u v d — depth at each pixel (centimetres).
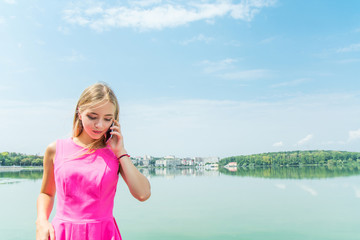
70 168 179
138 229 1384
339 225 1496
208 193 2842
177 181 4625
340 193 2722
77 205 175
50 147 194
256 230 1398
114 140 196
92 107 182
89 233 172
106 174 182
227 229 1399
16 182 3775
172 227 1427
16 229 1312
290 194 2714
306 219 1630
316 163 16088
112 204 189
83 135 199
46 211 188
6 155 11831
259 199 2402
